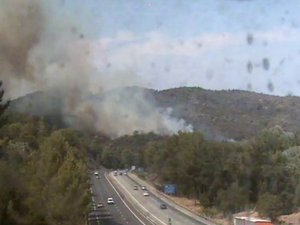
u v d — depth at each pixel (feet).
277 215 289.33
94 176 615.57
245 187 346.13
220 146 409.90
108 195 427.74
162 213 307.78
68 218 163.73
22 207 112.57
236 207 329.52
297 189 323.98
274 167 344.69
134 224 264.31
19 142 211.20
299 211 312.71
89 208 232.32
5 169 112.47
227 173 371.76
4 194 107.45
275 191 334.03
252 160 359.66
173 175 451.53
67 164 172.35
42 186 151.43
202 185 412.36
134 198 403.34
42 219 128.36
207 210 330.13
